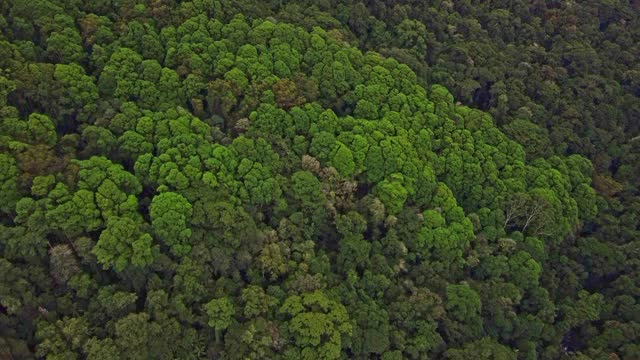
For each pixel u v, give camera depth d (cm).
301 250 5572
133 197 5134
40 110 5569
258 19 6775
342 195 6025
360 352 5366
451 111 7144
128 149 5412
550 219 6694
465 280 6228
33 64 5500
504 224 6694
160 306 4859
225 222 5178
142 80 5866
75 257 4869
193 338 4959
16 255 4750
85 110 5606
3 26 5634
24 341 4588
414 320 5666
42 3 5844
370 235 6088
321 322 5091
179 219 5059
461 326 5750
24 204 4747
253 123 5988
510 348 6009
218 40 6406
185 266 5028
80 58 5862
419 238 6047
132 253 4838
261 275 5416
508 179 6856
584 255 7044
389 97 6781
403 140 6406
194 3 6488
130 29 6091
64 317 4712
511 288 6178
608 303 6700
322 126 6250
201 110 6078
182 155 5447
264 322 5062
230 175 5506
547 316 6319
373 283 5712
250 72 6209
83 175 5022
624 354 6150
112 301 4772
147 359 4719
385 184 6094
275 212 5697
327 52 6781
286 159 5959
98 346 4550
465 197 6762
